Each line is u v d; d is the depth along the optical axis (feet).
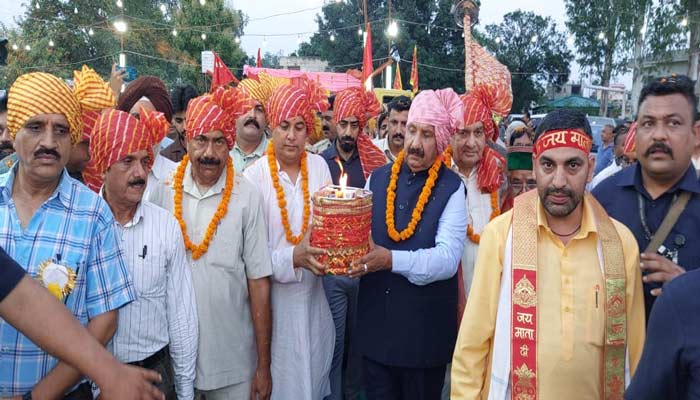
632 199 7.88
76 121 6.63
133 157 7.70
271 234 10.25
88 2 87.45
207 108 8.84
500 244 7.01
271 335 9.78
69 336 4.40
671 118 7.23
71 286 6.40
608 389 6.48
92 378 4.49
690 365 4.29
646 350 4.63
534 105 153.58
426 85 116.57
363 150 14.49
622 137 20.04
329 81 43.70
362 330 9.43
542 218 6.77
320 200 8.21
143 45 89.81
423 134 9.04
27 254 6.33
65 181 6.68
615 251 6.59
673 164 7.29
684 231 7.33
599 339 6.48
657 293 6.47
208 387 8.92
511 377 6.66
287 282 9.61
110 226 6.91
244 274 9.37
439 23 117.70
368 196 8.33
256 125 14.28
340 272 8.15
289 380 10.03
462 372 7.10
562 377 6.47
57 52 81.05
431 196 9.25
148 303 7.95
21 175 6.53
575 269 6.66
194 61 80.53
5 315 4.29
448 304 9.20
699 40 58.18
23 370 6.27
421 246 9.05
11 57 76.84
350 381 13.39
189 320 8.40
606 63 84.17
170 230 8.26
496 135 12.34
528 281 6.61
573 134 6.45
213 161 8.95
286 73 41.06
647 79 65.41
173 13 92.94
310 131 10.59
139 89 13.56
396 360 8.95
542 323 6.58
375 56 114.93
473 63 12.12
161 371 8.14
